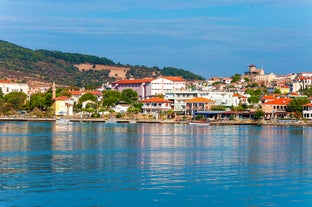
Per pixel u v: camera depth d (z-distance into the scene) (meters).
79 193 134.25
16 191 135.00
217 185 145.50
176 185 144.62
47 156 198.75
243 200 130.88
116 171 164.38
